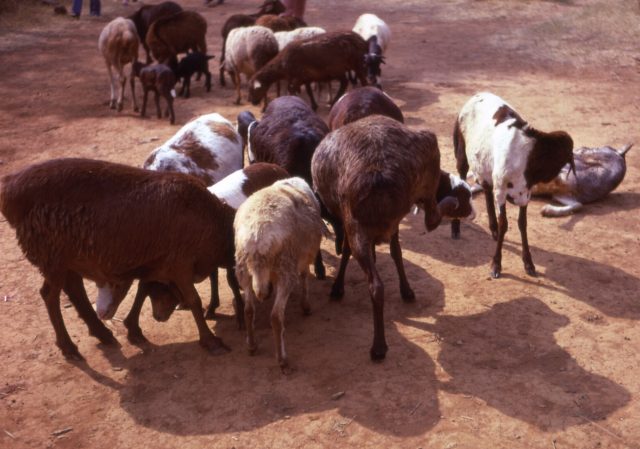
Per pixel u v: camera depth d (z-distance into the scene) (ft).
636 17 67.97
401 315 22.56
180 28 50.96
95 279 20.43
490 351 20.47
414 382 19.16
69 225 19.11
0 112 45.57
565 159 23.56
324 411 18.19
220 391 19.19
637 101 44.80
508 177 23.63
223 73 51.75
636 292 23.56
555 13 75.72
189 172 25.44
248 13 82.33
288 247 19.04
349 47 42.63
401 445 16.89
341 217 21.68
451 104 45.29
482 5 82.53
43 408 18.80
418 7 84.07
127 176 19.70
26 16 74.38
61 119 44.21
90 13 78.84
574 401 18.26
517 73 52.90
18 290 24.76
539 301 23.12
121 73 45.06
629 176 33.27
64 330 20.65
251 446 17.10
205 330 20.90
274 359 20.49
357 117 26.71
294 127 25.77
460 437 17.08
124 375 20.07
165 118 44.24
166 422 18.10
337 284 23.41
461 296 23.58
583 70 52.80
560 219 29.32
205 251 20.33
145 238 19.40
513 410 17.98
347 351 20.70
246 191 22.90
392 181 19.24
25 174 19.22
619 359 19.98
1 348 21.39
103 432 17.84
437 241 27.81
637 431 17.19
